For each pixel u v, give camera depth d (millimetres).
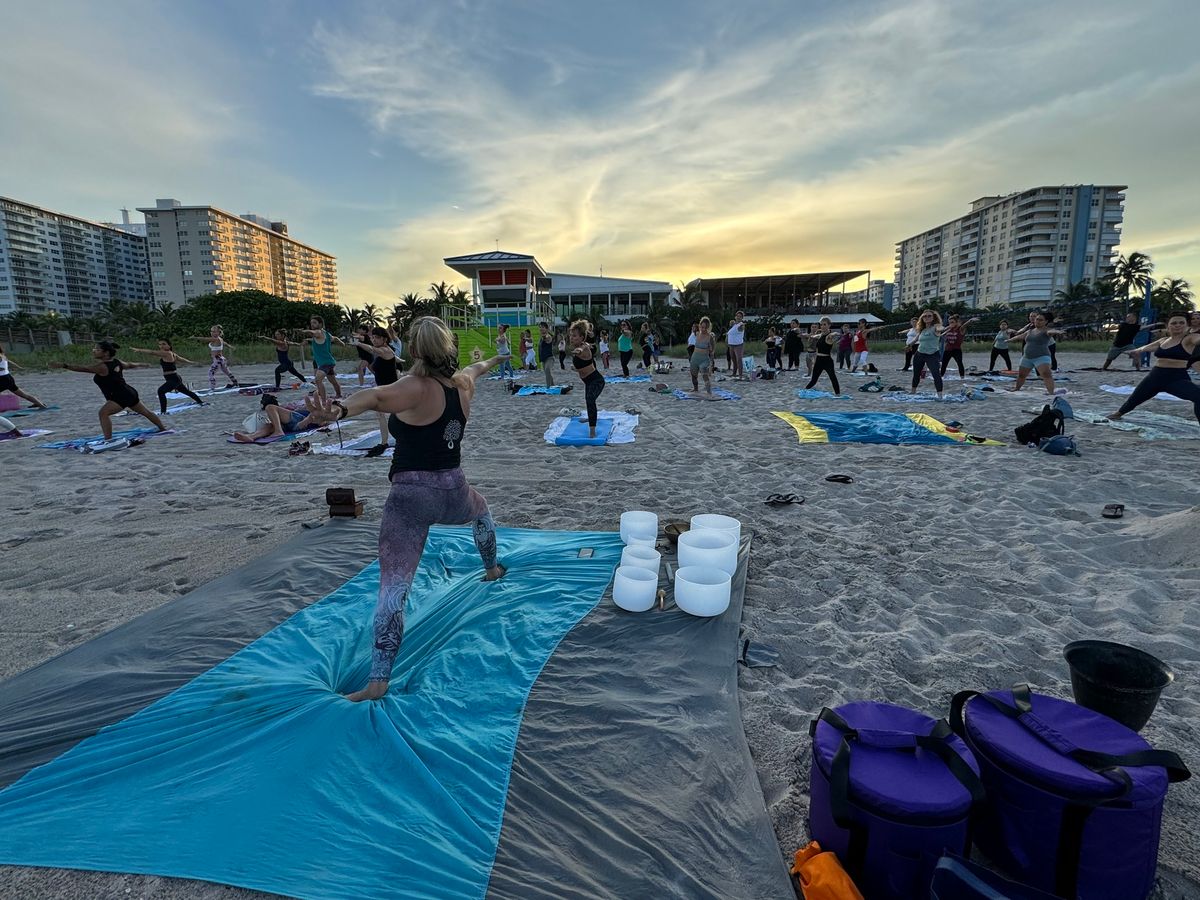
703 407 12258
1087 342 26219
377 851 1891
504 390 17094
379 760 2277
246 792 2107
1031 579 3957
